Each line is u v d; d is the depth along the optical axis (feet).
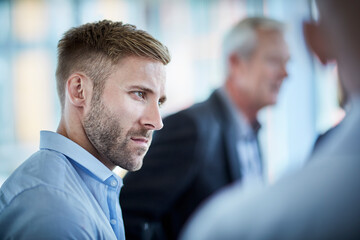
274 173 8.49
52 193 2.41
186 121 4.93
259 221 1.05
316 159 1.13
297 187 1.07
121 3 10.66
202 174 4.87
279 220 1.03
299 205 1.03
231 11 9.90
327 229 0.99
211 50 9.95
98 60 2.88
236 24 5.95
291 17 7.95
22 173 2.57
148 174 4.68
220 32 9.89
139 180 4.65
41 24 11.03
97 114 2.89
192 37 10.09
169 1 10.27
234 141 5.27
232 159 5.11
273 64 5.78
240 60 5.75
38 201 2.35
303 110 8.78
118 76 2.87
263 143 8.93
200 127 4.95
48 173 2.55
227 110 5.45
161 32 10.36
